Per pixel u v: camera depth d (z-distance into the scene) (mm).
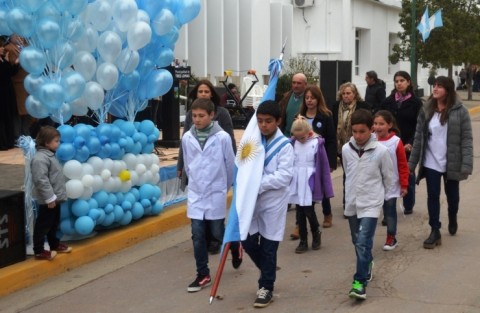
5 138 10781
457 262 6957
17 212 6508
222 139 6164
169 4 7945
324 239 8086
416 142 7559
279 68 6246
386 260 7086
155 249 7711
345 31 26609
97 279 6625
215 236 6270
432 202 7512
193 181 6195
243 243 5848
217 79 19391
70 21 6848
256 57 21703
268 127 5637
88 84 7125
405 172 7379
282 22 23828
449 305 5672
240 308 5746
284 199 5680
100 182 7168
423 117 7516
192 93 7586
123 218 7754
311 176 7438
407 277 6477
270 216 5664
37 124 8688
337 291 6121
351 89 9133
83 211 7004
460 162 7371
